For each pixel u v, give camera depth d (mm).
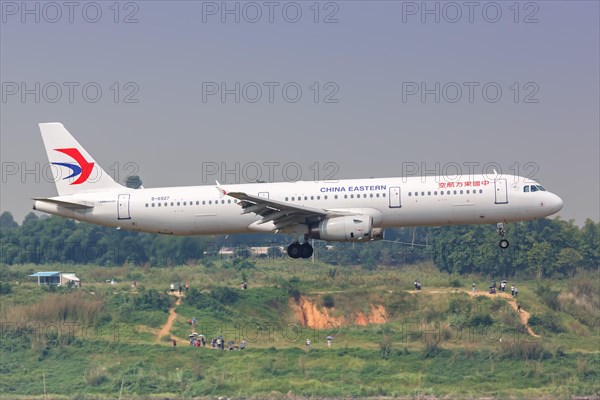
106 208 184625
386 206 172250
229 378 189375
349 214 170750
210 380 186750
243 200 167000
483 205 170750
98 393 183000
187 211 181000
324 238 170750
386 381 186250
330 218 171125
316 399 174625
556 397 174500
